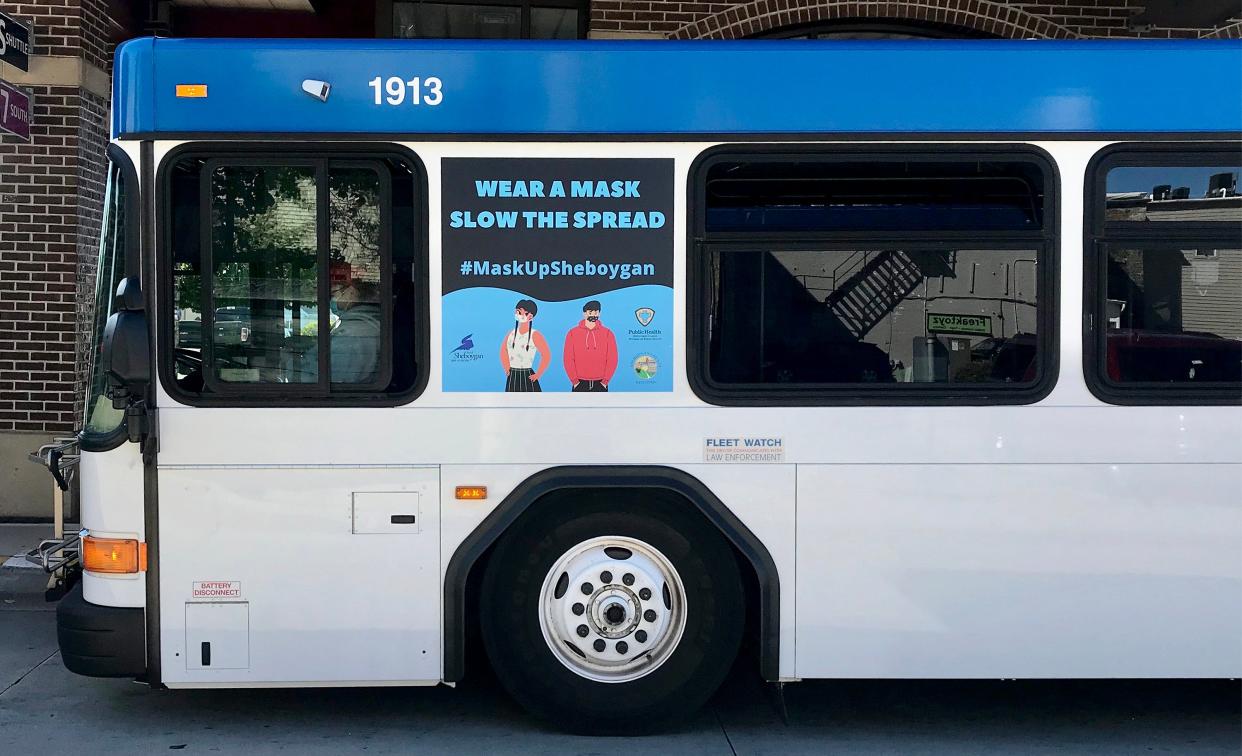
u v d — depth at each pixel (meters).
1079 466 4.61
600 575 4.68
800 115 4.61
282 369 4.55
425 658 4.59
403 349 4.58
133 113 4.52
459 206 4.57
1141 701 5.35
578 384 4.59
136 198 4.50
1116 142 4.62
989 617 4.62
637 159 4.60
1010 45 4.65
